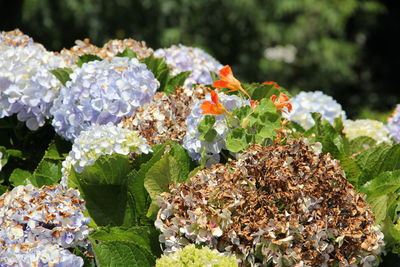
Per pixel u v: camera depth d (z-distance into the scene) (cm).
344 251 276
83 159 316
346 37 1405
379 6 1272
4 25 1123
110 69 357
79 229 283
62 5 1096
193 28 1157
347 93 1388
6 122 400
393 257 310
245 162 282
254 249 270
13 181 374
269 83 367
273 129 307
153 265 284
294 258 266
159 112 339
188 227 272
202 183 280
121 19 1117
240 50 1196
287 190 273
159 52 457
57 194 288
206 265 254
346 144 417
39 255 266
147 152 321
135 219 323
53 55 402
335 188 280
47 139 410
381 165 347
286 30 1174
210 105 302
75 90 352
